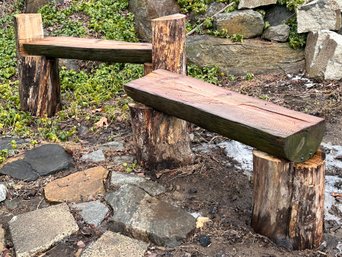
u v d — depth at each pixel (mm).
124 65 5352
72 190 2861
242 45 5148
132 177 2932
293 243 2252
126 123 3939
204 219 2533
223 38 5238
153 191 2785
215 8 5586
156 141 2965
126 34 5844
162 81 2857
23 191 2930
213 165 3096
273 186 2213
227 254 2262
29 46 4094
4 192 2854
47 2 6750
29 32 4164
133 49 3631
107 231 2445
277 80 4926
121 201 2646
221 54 5152
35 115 4207
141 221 2443
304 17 5023
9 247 2422
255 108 2357
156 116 2912
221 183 2883
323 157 2211
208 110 2344
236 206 2654
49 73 4156
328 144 3473
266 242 2316
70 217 2570
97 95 4637
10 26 6738
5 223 2627
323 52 4777
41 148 3396
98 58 3818
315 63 4828
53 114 4270
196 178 2936
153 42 3195
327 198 2729
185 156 3051
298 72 5062
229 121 2229
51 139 3676
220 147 3410
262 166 2225
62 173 3131
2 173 3107
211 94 2605
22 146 3537
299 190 2158
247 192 2791
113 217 2535
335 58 4664
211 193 2785
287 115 2242
